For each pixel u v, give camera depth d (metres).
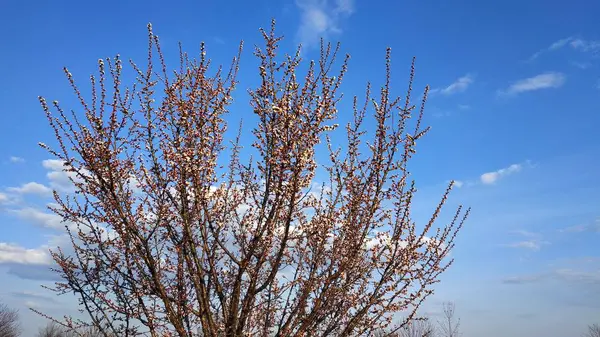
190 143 7.80
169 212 8.15
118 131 7.80
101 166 7.39
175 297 7.95
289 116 7.36
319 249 7.82
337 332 8.09
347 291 7.80
